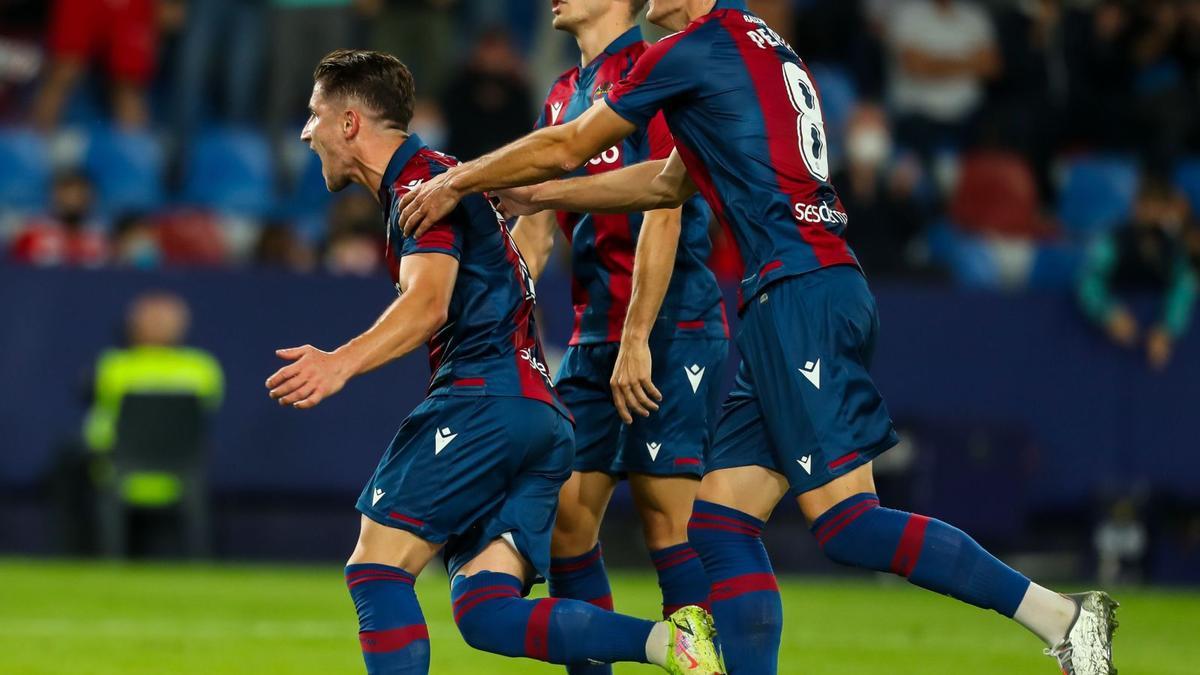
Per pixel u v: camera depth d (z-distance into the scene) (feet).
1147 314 145.07
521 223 65.00
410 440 52.24
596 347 62.85
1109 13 189.06
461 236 51.85
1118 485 144.56
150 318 131.03
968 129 185.06
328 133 53.52
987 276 169.07
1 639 84.74
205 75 178.70
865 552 50.98
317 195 173.37
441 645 86.53
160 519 138.82
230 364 137.18
